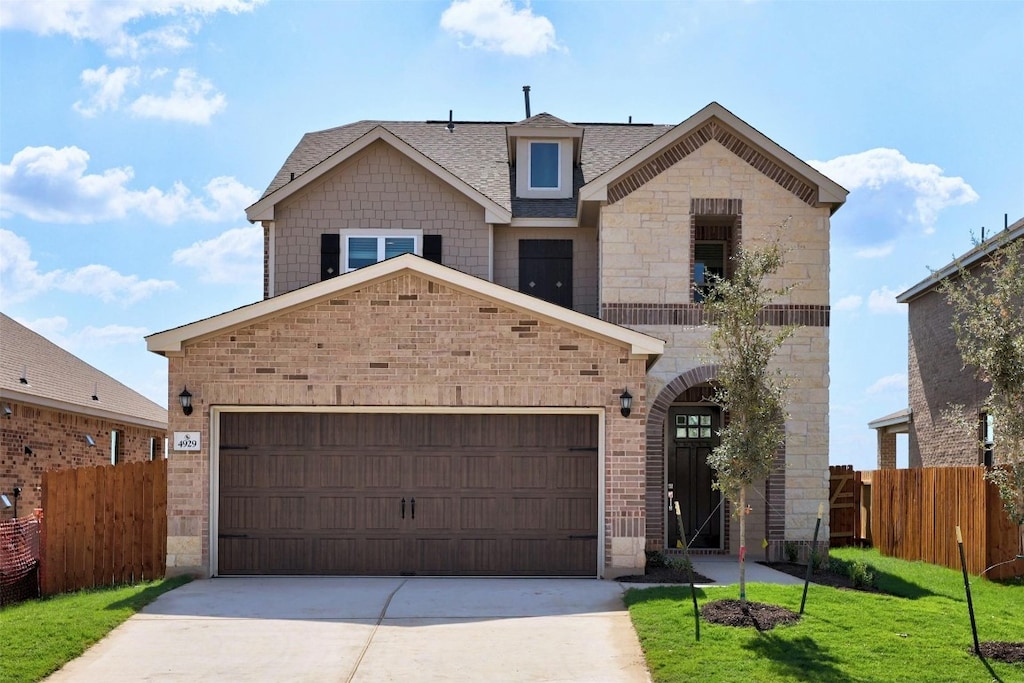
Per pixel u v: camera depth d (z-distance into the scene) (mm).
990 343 10711
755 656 9508
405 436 14586
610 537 14320
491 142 23094
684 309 17359
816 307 17406
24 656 9609
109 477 15078
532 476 14594
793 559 16688
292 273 19234
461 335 14484
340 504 14508
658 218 17531
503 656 9930
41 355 23734
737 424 11469
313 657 9891
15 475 19703
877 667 9203
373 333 14469
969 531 16375
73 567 14172
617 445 14398
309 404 14383
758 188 17609
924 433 26047
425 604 12336
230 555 14406
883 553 20250
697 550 18250
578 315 14344
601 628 11055
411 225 19312
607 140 23344
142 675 9297
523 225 19484
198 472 14234
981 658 9539
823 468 17172
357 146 19156
